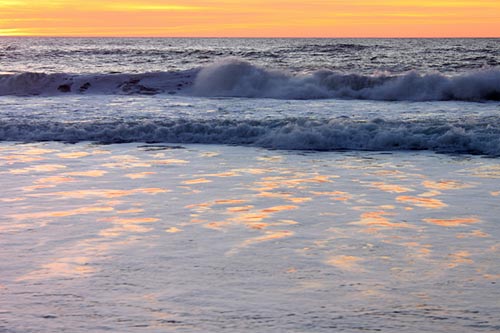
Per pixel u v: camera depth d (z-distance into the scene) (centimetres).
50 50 8288
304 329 588
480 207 1060
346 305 645
